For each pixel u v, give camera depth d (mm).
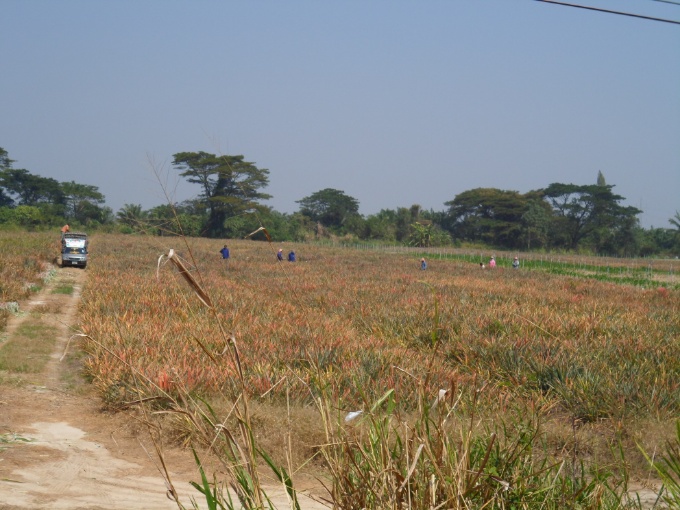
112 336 16781
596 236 126812
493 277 47781
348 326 21516
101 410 12102
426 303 26109
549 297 31141
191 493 8078
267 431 9516
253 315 22531
